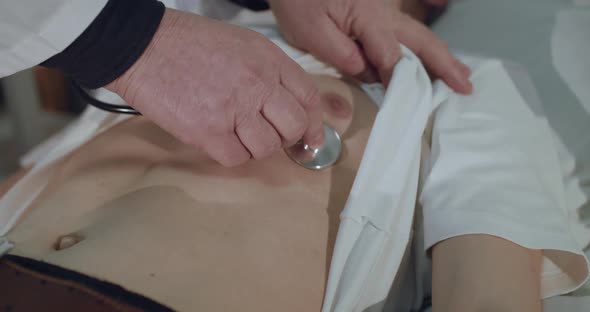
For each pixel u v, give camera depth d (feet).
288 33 2.42
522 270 1.73
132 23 1.63
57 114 5.08
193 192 1.93
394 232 1.88
